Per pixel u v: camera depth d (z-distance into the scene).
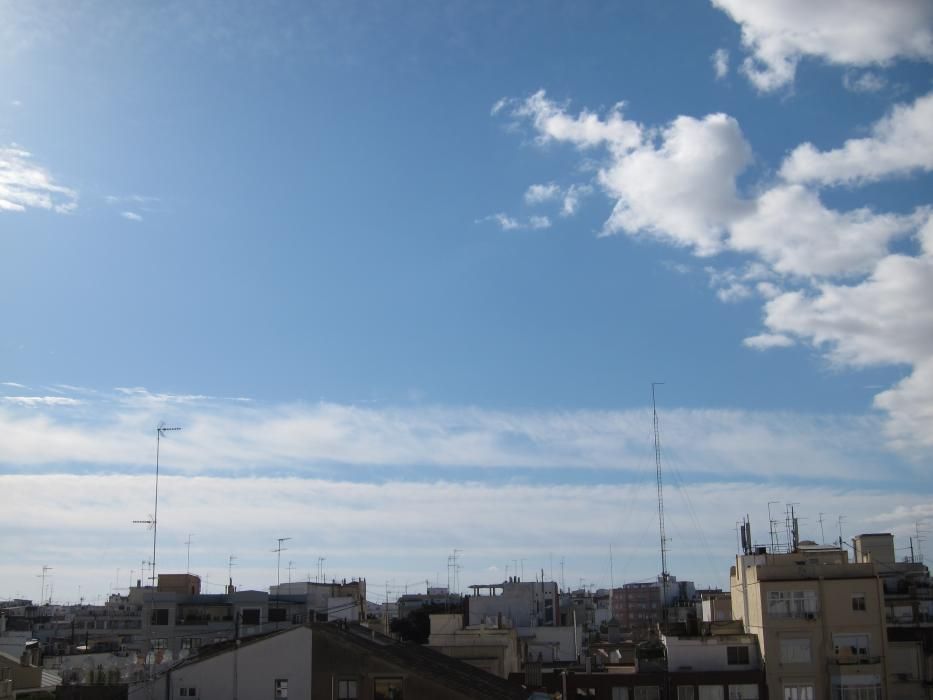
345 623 81.25
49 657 104.75
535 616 164.75
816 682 101.31
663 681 101.44
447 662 84.38
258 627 123.56
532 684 97.69
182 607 129.00
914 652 103.44
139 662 77.38
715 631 112.00
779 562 113.00
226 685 64.56
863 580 103.06
